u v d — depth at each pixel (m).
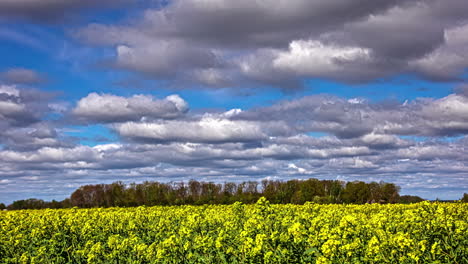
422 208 17.06
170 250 12.92
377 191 70.38
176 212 22.97
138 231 18.94
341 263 10.98
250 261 11.27
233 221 17.47
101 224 20.72
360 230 14.43
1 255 17.06
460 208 18.72
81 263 15.65
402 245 11.51
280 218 16.44
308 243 12.12
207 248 12.62
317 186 76.38
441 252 11.78
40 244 17.77
